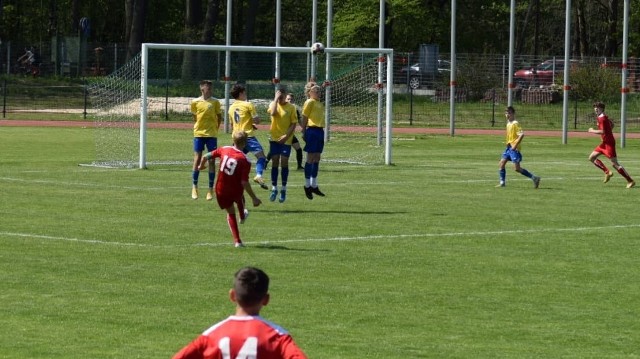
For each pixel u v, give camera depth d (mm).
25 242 24891
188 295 19578
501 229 28453
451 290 20594
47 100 90125
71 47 98250
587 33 130750
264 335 9445
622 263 23781
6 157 49281
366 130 63469
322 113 33469
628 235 27875
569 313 18844
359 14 104062
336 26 105688
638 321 18344
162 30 127438
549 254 24781
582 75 90125
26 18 126750
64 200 32875
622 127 64062
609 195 37094
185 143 59094
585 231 28406
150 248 24359
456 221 29734
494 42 126875
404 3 102875
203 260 23031
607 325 18016
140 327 17172
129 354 15508
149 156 50719
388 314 18469
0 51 101312
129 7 104000
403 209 32094
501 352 16062
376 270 22359
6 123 75562
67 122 77438
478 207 33000
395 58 94750
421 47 92875
